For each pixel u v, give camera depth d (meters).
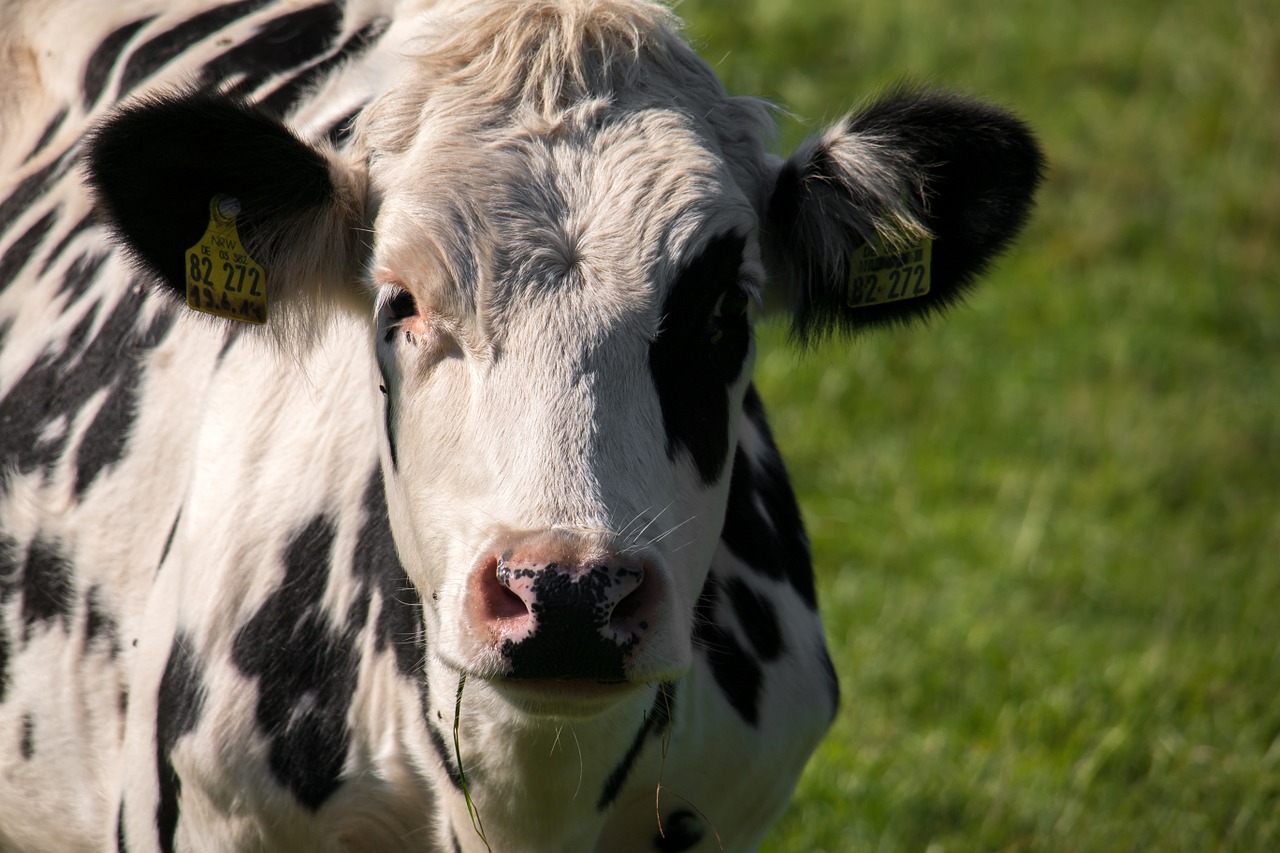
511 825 6.77
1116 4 26.78
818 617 8.25
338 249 6.59
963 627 13.24
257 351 7.43
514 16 6.77
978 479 15.84
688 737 7.25
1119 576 14.38
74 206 8.53
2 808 8.43
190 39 8.52
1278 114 22.86
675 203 6.21
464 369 6.01
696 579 6.30
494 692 6.39
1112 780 11.38
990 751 11.59
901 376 17.47
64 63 9.00
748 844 7.87
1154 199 21.59
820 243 7.10
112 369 7.93
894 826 10.69
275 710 6.91
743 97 7.09
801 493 15.43
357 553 6.99
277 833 6.95
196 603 7.08
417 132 6.52
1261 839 10.62
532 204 6.16
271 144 6.23
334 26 8.16
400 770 6.94
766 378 16.92
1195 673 12.69
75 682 7.78
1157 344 18.66
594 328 5.92
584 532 5.52
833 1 25.20
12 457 8.16
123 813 7.41
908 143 6.91
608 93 6.60
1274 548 15.06
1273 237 20.88
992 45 24.69
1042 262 20.20
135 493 7.64
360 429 7.12
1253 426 17.30
